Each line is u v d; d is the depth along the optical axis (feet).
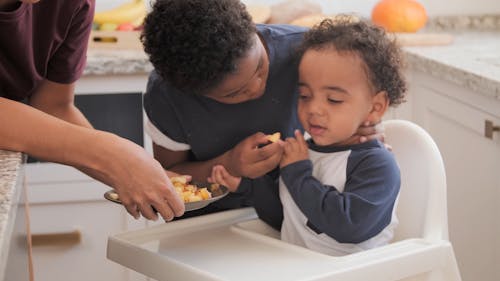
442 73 6.81
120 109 7.36
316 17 7.98
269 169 4.40
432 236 4.14
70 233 7.36
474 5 9.33
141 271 3.99
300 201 4.19
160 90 4.77
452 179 6.97
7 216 2.34
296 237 4.37
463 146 6.67
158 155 5.10
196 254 3.98
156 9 4.29
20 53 4.21
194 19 4.08
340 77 4.21
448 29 9.26
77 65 4.66
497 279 6.22
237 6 4.23
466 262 6.82
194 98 4.70
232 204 5.08
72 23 4.41
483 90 6.01
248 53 4.14
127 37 7.69
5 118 3.33
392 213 4.24
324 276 3.54
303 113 4.39
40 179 7.25
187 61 4.10
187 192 3.97
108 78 7.26
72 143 3.36
